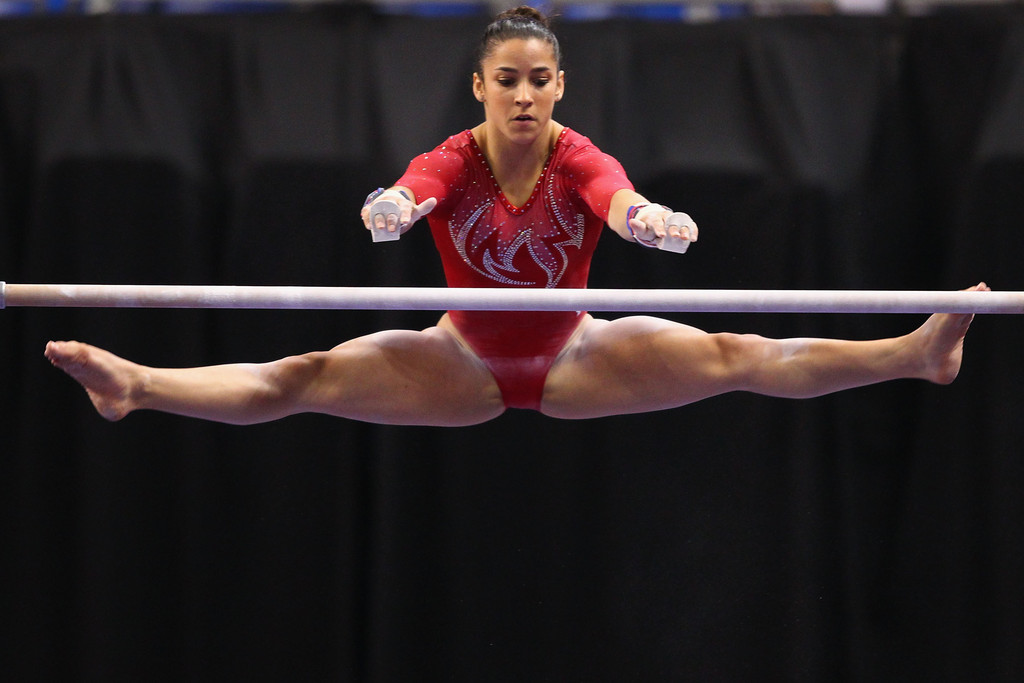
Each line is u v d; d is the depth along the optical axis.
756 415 15.19
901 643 15.03
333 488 15.10
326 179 14.94
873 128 15.21
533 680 15.07
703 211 14.98
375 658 14.77
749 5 16.20
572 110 15.03
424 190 9.30
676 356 10.16
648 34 15.52
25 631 15.02
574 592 15.20
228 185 15.14
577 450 15.30
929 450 15.12
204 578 14.98
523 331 10.38
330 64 15.26
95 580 14.85
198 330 15.16
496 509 15.23
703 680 14.95
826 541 15.02
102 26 15.38
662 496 15.24
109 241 14.98
